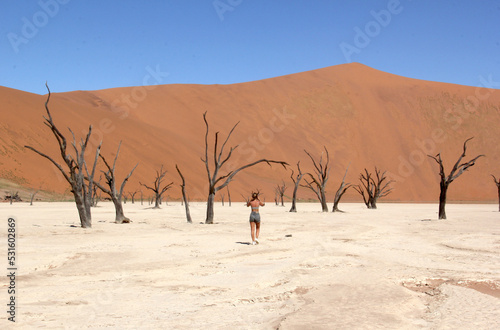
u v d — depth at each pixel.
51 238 16.47
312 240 16.03
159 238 16.84
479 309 6.36
